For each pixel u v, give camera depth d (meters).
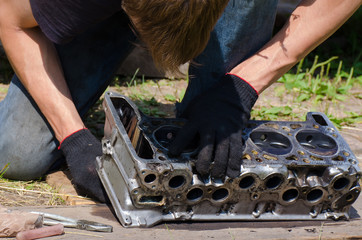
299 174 2.11
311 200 2.17
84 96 2.78
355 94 4.65
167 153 2.03
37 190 2.53
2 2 2.34
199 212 2.08
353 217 2.29
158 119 2.25
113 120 2.07
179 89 4.36
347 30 6.29
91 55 2.70
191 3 1.60
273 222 2.16
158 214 2.04
